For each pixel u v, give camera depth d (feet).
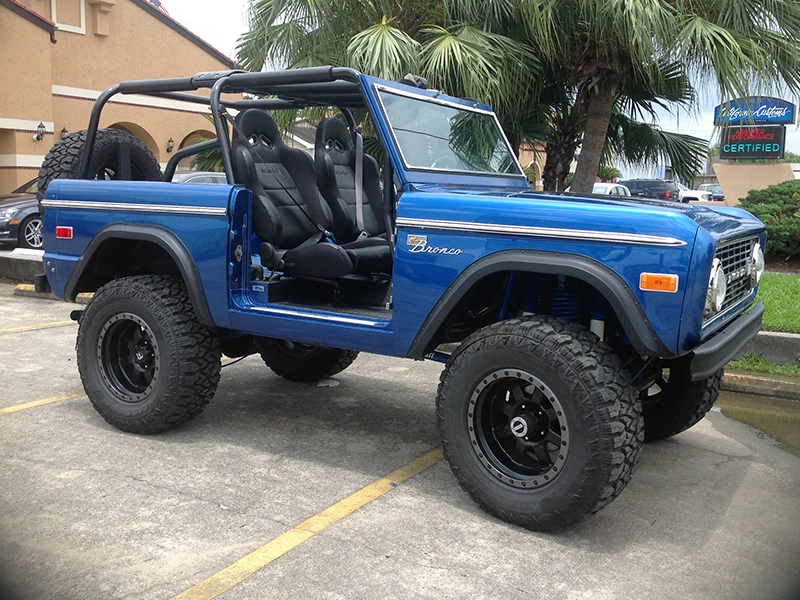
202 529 10.09
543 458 10.40
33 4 54.54
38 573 8.78
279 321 12.46
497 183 13.80
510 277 10.94
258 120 14.52
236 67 29.01
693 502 11.69
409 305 11.07
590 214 9.64
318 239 14.29
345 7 26.99
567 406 9.71
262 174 14.16
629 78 26.91
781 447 14.46
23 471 11.91
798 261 34.12
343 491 11.61
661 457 13.78
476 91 23.99
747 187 47.14
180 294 13.41
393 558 9.46
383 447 13.76
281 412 15.72
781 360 19.07
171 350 13.05
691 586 9.04
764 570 9.49
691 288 9.15
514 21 27.12
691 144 33.53
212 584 8.69
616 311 9.45
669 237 9.16
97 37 59.06
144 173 17.52
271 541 9.82
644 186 98.53
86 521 10.19
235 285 12.97
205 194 12.80
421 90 13.41
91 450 12.97
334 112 24.54
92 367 13.98
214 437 13.96
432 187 12.06
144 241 14.07
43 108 53.67
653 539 10.32
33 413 14.93
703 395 13.51
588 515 9.90
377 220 15.70
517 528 10.46
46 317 25.16
